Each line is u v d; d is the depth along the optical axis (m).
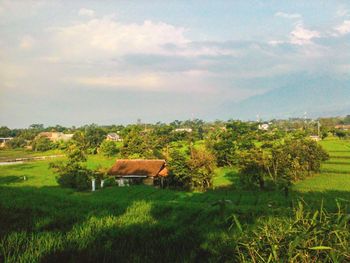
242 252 5.62
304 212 6.11
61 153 125.56
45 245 8.90
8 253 8.18
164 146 94.50
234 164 78.06
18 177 67.62
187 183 56.19
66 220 12.55
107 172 57.34
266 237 5.40
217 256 7.75
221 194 47.19
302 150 66.12
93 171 57.00
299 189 52.16
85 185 49.16
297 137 97.25
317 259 4.99
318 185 56.44
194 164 55.09
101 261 8.10
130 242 9.80
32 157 115.44
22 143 151.12
